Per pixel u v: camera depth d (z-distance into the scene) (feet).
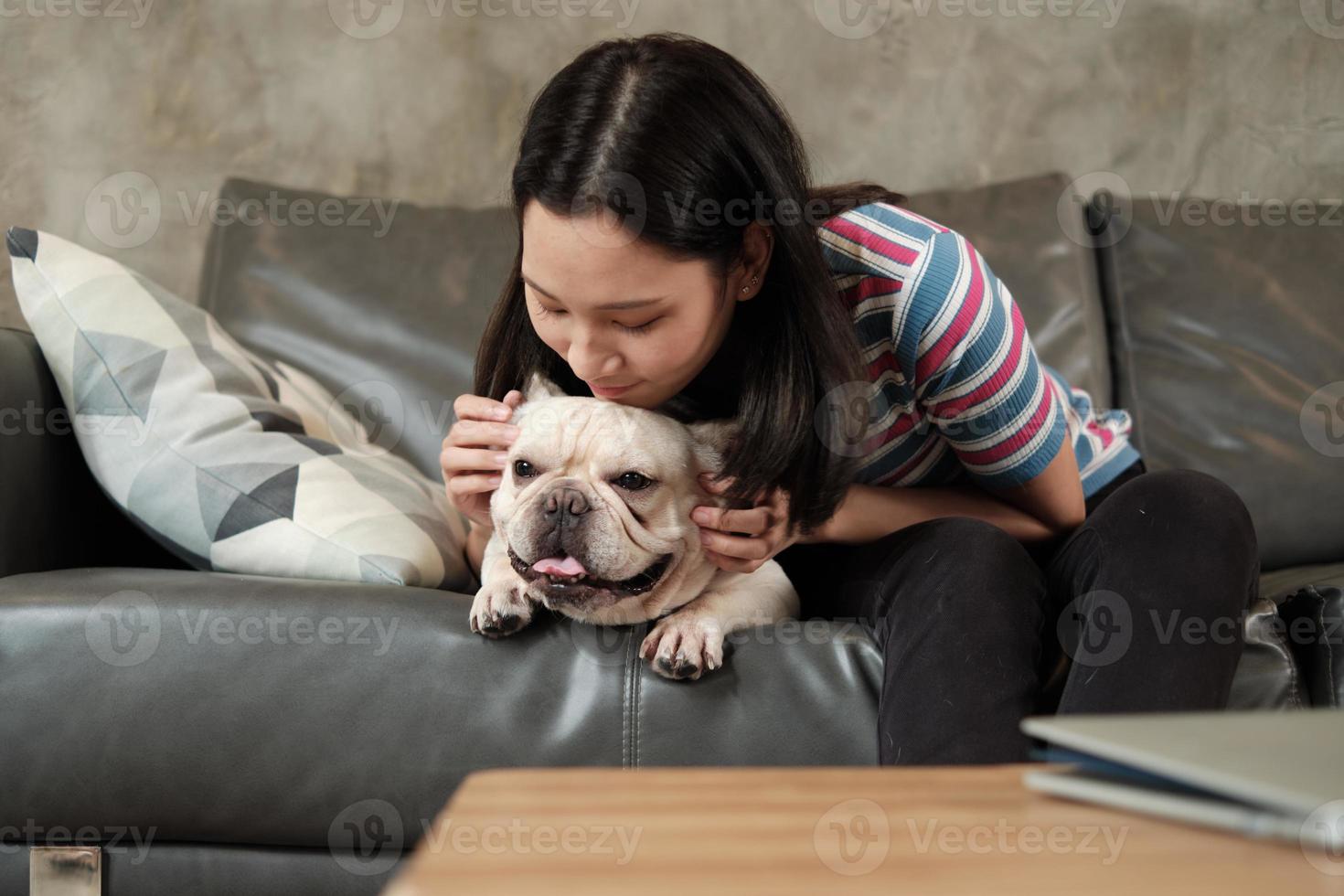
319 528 4.44
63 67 7.45
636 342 3.53
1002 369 4.09
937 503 4.53
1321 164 8.04
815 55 7.88
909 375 4.20
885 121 7.92
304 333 6.29
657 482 3.97
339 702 3.83
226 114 7.59
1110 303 6.89
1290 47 8.08
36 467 4.85
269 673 3.84
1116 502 3.86
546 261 3.41
